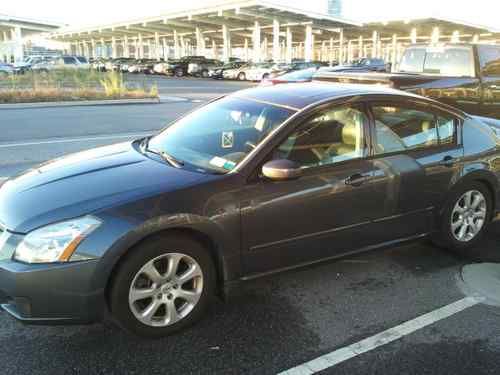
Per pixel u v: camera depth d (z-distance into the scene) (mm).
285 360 3062
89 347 3158
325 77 9008
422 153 4285
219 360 3051
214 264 3457
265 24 49531
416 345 3236
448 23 42375
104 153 4145
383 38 61312
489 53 9148
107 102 18516
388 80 8008
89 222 2996
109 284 3066
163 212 3125
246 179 3455
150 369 2953
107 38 84375
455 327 3451
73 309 2977
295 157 3695
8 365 2969
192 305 3352
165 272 3234
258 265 3568
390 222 4160
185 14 48000
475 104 8938
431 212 4406
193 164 3736
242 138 3811
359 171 3898
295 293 3906
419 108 4375
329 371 2967
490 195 4773
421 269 4359
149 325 3201
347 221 3900
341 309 3674
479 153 4609
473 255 4672
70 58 37688
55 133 11359
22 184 3541
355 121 4008
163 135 4434
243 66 40125
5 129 11852
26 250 2943
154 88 21031
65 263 2920
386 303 3768
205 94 23875
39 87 20297
